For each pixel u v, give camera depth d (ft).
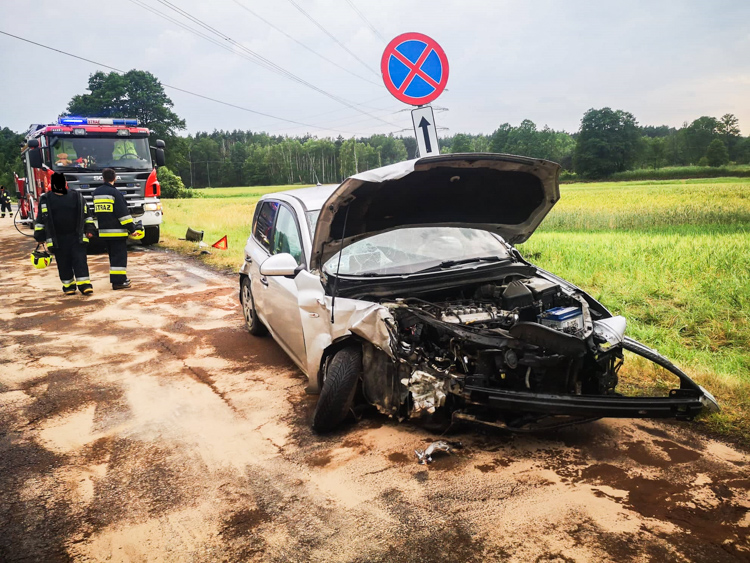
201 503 10.39
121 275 30.83
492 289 14.26
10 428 13.89
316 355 13.42
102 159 45.73
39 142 45.85
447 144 617.21
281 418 14.03
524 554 8.55
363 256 14.40
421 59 22.04
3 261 42.52
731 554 8.38
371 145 620.90
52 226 28.09
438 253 15.10
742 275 26.99
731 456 11.37
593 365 11.66
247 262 20.80
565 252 35.91
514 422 11.43
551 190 14.33
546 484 10.47
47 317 24.81
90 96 299.38
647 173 374.02
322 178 568.00
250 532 9.46
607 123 385.70
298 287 14.23
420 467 11.28
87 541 9.39
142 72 303.07
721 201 103.45
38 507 10.44
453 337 11.77
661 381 15.10
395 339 11.69
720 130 485.97
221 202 158.40
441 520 9.50
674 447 11.80
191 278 34.17
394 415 12.44
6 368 18.28
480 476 10.84
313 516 9.83
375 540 9.08
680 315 21.63
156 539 9.38
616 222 77.46
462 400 11.75
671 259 31.63
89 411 14.84
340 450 12.19
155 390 16.21
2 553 9.12
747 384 14.35
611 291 25.53
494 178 13.34
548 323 12.05
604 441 12.14
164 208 115.75
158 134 300.61
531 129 491.31
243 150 572.51
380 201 12.91
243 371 17.61
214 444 12.78
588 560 8.36
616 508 9.63
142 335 21.88
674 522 9.21
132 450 12.62
